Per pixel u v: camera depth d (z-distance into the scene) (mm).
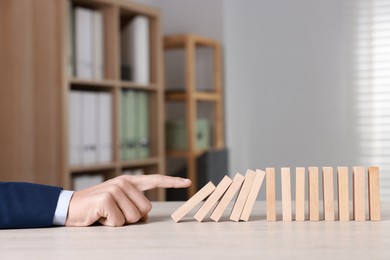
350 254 687
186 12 4543
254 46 4707
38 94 2984
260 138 4688
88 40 3201
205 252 707
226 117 4477
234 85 4574
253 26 4707
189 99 4023
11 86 3006
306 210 1120
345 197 987
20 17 2998
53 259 686
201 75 4523
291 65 4633
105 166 3244
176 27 4559
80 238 847
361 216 984
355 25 4500
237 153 4594
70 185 3082
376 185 984
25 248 768
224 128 4484
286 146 4641
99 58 3281
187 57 4039
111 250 734
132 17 3678
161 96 3740
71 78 3018
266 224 953
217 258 669
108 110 3326
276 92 4660
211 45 4344
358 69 4492
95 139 3230
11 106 3006
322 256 676
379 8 4445
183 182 1036
